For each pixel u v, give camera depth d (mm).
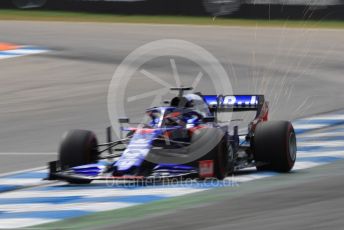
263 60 70812
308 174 31109
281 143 31078
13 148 41219
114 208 25594
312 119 48312
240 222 22984
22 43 82438
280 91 58125
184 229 22359
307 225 22359
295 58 72188
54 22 100312
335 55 74062
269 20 98875
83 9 110062
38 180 32688
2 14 109562
